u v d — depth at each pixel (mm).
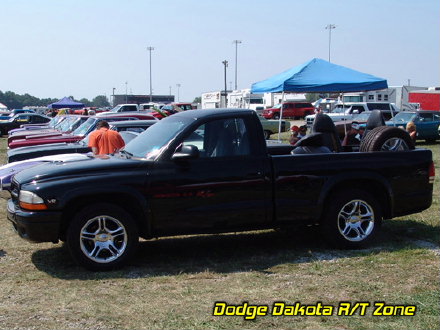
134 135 10930
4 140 29828
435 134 23922
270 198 6027
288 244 6691
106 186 5512
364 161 6355
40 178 5523
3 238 7172
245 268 5680
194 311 4438
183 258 6105
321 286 5043
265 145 6109
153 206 5668
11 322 4250
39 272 5602
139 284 5160
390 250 6289
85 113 25438
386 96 40281
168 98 107875
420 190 6629
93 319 4293
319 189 6176
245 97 52031
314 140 6848
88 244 5613
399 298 4695
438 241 6711
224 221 5887
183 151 5656
